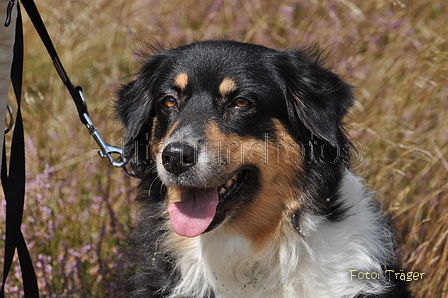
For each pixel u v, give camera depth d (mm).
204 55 4344
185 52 4473
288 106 4301
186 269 4363
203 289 4320
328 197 4223
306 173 4246
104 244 5730
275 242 4250
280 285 4211
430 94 6621
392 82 7219
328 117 4188
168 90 4379
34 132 7273
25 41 8516
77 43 8742
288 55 4441
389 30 7953
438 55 6816
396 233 5191
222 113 4188
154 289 4422
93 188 6516
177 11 9133
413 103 6746
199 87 4254
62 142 7172
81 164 6711
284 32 8242
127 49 8422
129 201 6027
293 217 4207
